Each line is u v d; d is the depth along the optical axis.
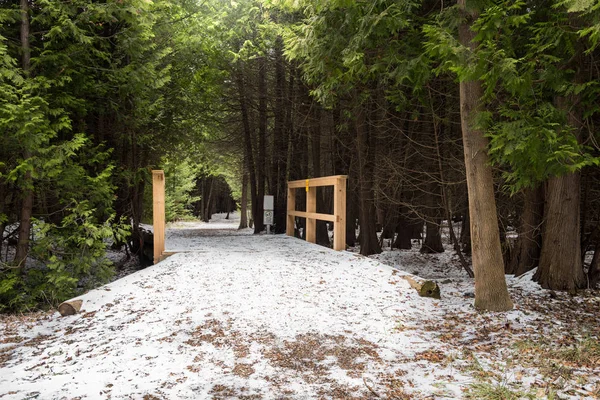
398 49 7.51
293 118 16.25
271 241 12.47
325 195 19.69
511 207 9.46
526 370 4.06
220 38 13.26
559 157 5.27
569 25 5.80
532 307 6.20
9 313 7.18
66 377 3.96
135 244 13.63
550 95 6.71
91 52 9.01
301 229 18.28
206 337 4.93
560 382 3.71
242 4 13.55
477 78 5.36
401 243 14.56
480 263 6.19
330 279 7.46
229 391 3.65
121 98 9.80
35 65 7.57
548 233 7.27
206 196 40.75
